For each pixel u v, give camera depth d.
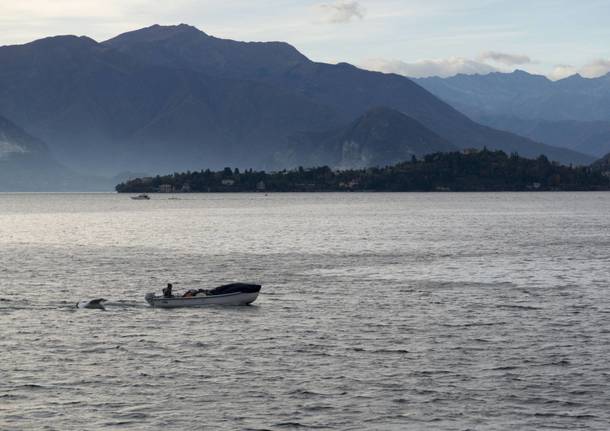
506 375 122.38
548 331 152.00
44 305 182.50
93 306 178.38
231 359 132.00
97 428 101.69
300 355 134.50
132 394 114.06
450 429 101.75
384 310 175.00
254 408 108.62
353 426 102.81
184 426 102.50
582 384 117.94
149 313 171.88
